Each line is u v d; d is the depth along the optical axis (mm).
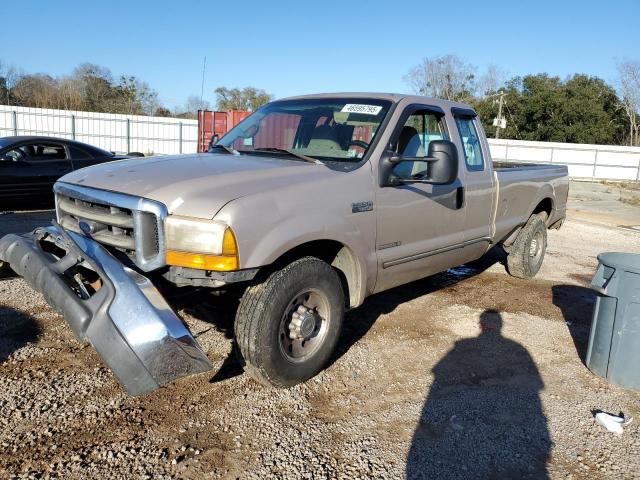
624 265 3953
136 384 2826
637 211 17156
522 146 34500
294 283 3457
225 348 4316
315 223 3516
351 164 3984
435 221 4660
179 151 32156
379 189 4039
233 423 3311
